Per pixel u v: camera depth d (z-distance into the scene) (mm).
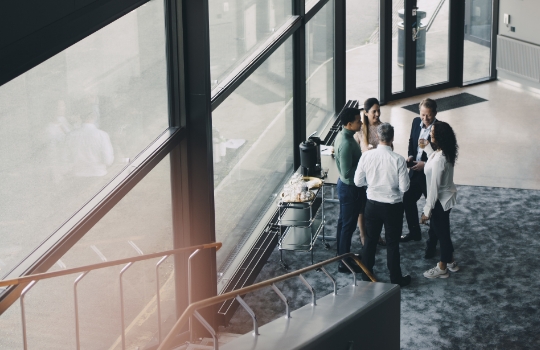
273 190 8344
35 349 4059
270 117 8094
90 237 4586
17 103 3764
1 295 3598
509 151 10336
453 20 12797
